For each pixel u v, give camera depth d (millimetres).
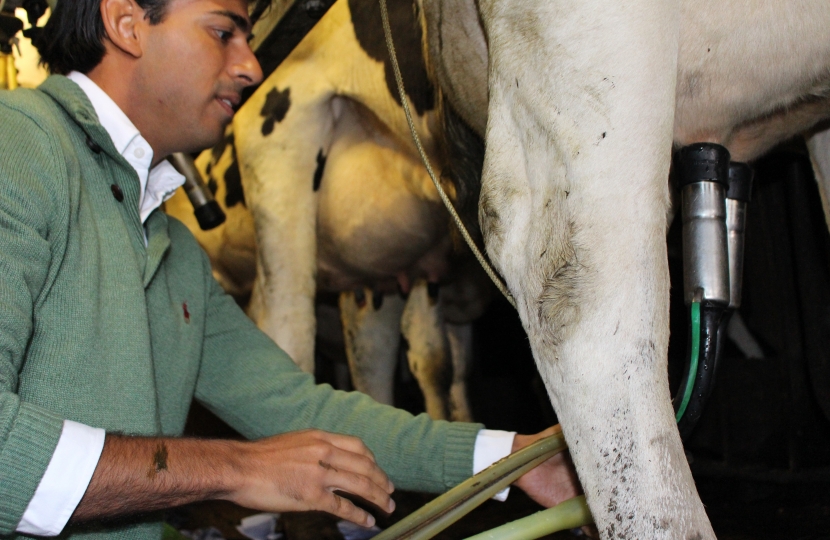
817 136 1166
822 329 2137
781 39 925
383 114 2217
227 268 3227
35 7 1564
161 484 782
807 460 2219
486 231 996
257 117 2498
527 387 3812
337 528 2217
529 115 944
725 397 2426
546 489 1153
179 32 1110
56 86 1049
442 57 1380
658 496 768
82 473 734
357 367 3383
